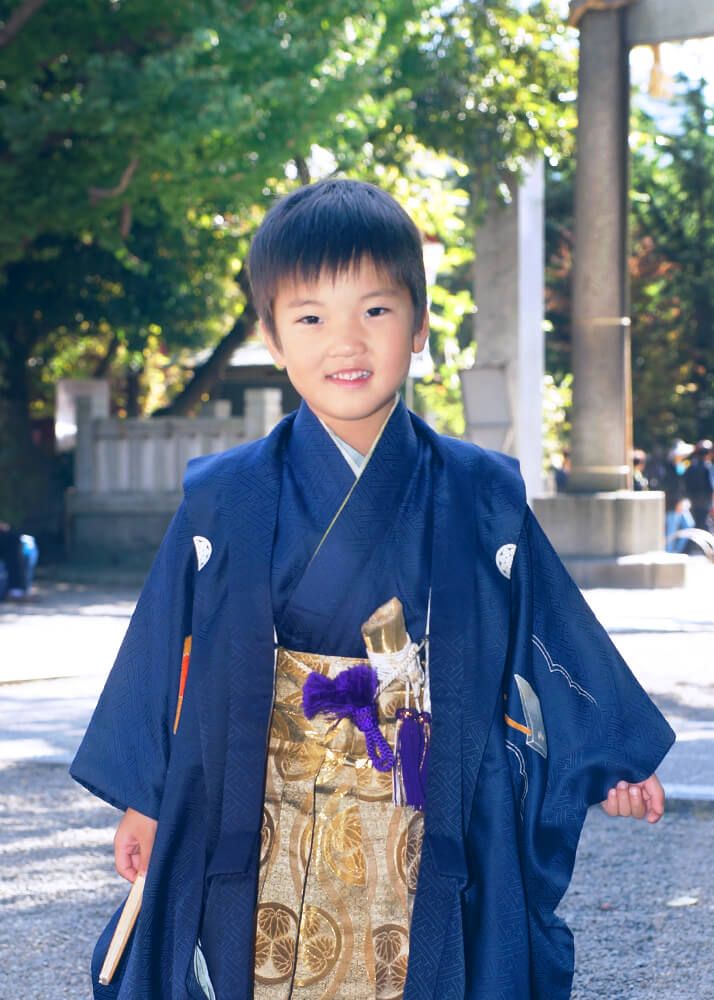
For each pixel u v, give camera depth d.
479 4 17.31
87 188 14.02
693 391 34.72
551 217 31.02
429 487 1.91
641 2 13.14
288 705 1.88
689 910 3.83
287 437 1.96
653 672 8.15
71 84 15.10
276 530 1.88
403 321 1.83
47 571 16.30
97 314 19.98
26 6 13.07
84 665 8.66
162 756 1.97
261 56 13.01
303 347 1.82
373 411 1.83
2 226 14.41
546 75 17.62
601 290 13.69
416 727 1.88
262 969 1.86
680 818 4.93
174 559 1.95
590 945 3.54
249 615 1.86
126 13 13.29
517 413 17.75
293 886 1.86
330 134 14.78
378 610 1.86
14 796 5.26
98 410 17.31
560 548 13.94
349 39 14.18
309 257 1.79
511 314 17.89
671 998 3.17
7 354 19.39
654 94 13.63
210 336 25.69
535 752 1.96
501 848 1.86
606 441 13.95
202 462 1.99
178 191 13.90
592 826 4.84
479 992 1.82
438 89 17.27
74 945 3.61
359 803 1.86
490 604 1.90
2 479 19.56
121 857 2.01
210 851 1.86
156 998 1.87
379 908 1.86
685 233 34.28
